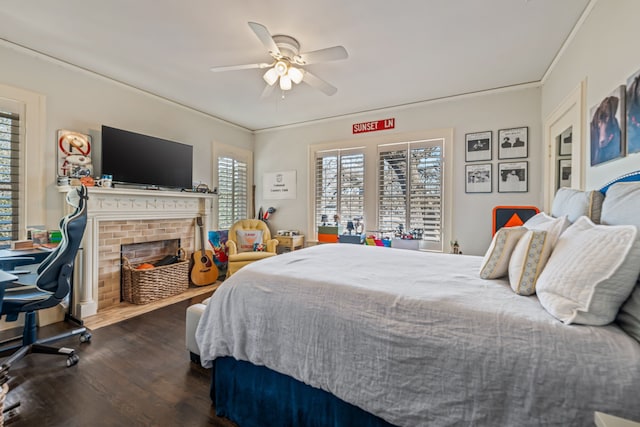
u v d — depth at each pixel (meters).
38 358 1.93
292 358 1.24
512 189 3.16
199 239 3.86
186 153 3.62
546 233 1.19
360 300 1.17
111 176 2.79
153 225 3.32
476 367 0.88
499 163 3.22
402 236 3.69
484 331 0.92
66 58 2.57
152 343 2.15
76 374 1.74
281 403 1.30
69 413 1.42
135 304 2.97
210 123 4.15
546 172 2.84
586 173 1.95
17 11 1.94
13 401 1.49
